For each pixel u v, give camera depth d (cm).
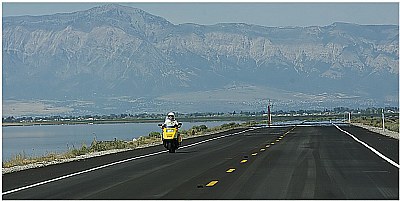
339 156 4150
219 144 5891
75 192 2491
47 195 2416
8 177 3112
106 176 3081
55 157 4688
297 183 2680
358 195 2312
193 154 4581
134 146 6078
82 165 3775
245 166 3497
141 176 3055
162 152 4884
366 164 3534
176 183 2736
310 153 4459
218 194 2364
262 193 2378
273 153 4503
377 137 6700
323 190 2453
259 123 15425
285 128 10462
